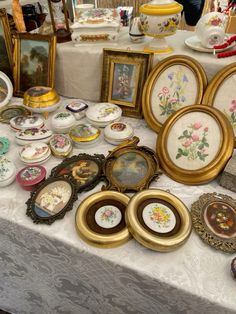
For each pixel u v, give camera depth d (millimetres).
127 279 574
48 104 939
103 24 947
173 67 842
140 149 750
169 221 583
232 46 880
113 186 687
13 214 651
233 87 762
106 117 883
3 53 1071
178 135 738
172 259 547
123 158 745
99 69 994
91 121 896
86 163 758
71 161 766
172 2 820
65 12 1023
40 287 793
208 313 520
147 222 580
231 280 509
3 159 751
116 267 561
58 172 738
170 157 731
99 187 710
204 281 510
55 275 715
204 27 843
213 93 775
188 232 558
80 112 956
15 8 1026
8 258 761
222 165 672
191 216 596
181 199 663
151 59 878
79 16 1003
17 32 1034
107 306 705
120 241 564
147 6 817
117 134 820
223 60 826
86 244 582
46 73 1035
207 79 810
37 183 703
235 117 763
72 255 612
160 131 770
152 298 582
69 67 1034
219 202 632
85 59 989
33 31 1146
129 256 557
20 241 677
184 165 708
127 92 941
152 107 875
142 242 548
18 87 1099
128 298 628
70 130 856
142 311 646
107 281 620
